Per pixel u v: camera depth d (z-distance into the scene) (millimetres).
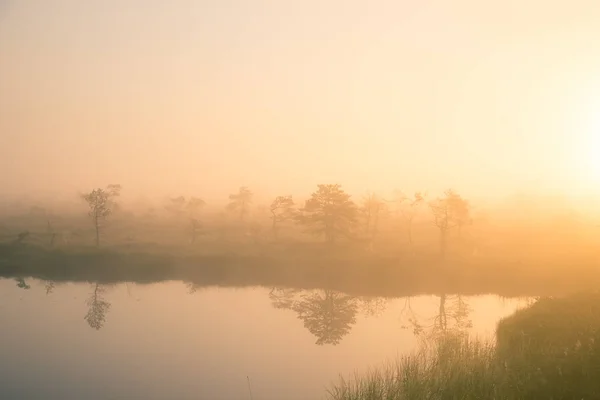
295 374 30094
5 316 49938
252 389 27531
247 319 48969
